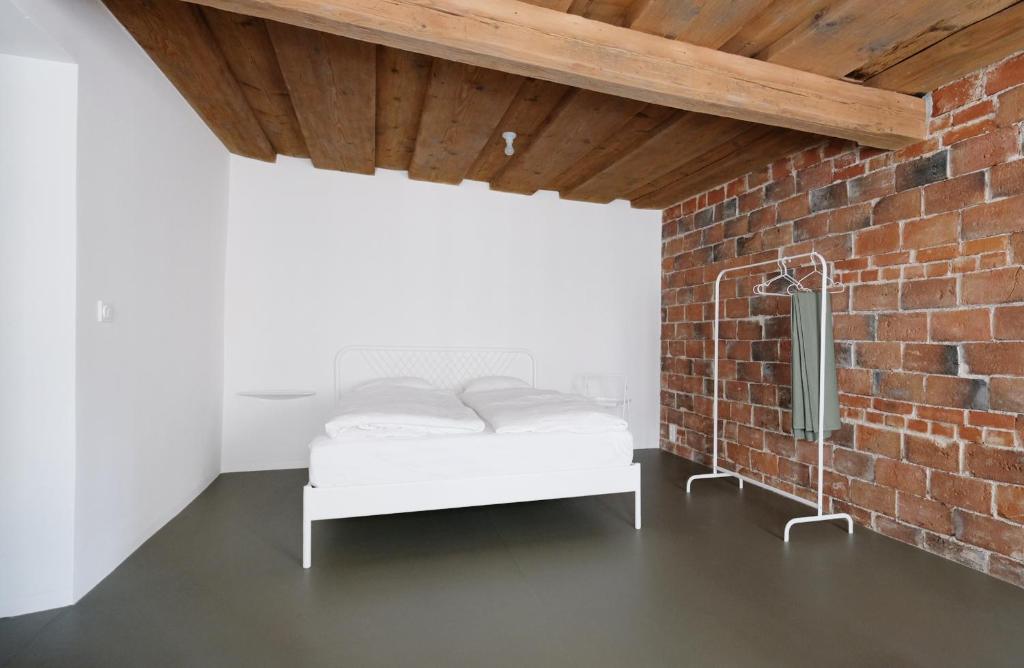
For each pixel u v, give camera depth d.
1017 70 2.20
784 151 3.35
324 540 2.62
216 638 1.73
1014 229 2.20
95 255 2.02
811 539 2.70
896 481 2.69
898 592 2.13
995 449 2.25
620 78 2.05
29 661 1.58
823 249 3.16
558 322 4.63
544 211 4.59
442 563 2.38
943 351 2.47
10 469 1.82
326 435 2.59
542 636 1.79
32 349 1.84
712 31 2.08
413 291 4.23
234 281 3.82
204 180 3.26
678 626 1.86
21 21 1.60
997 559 2.24
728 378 4.00
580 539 2.69
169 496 2.81
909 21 1.99
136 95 2.34
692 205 4.48
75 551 1.92
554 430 2.78
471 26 1.84
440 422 2.63
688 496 3.45
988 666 1.65
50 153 1.86
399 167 4.11
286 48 2.30
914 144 2.62
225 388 3.80
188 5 2.05
